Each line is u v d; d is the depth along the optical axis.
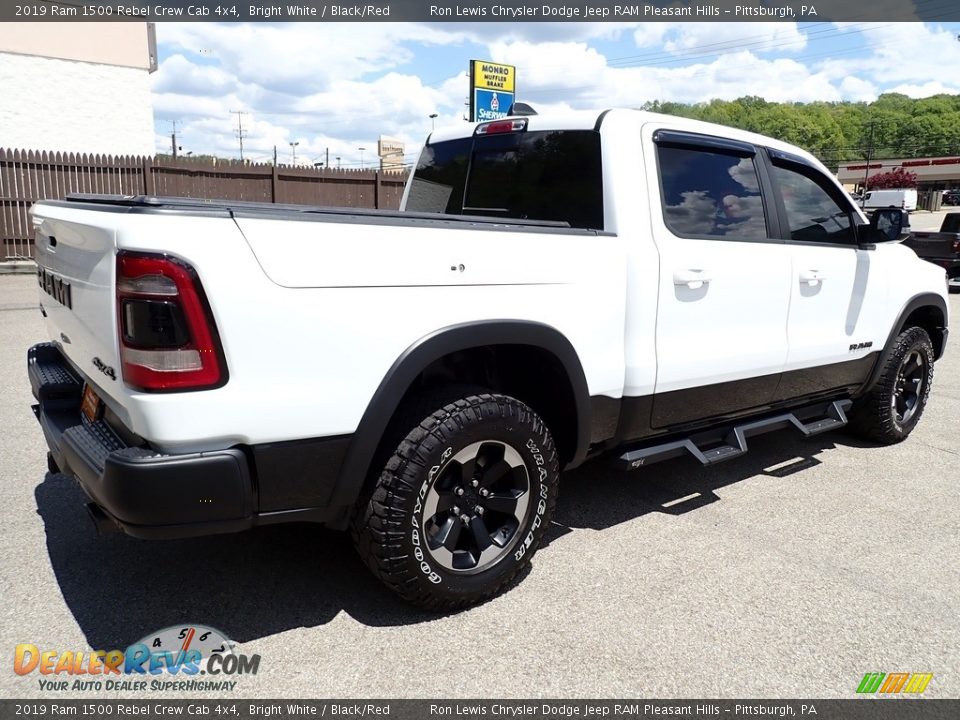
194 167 13.95
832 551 3.37
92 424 2.63
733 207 3.68
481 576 2.77
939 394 6.53
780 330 3.90
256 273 2.19
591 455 3.38
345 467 2.44
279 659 2.47
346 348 2.37
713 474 4.39
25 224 12.50
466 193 4.09
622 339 3.19
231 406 2.19
